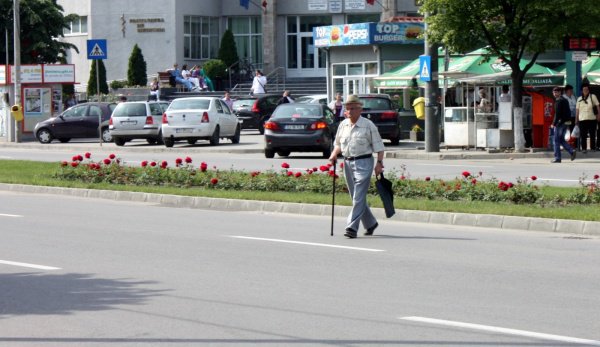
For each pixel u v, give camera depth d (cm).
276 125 7025
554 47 6906
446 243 3119
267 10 14338
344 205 3972
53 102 10469
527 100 7100
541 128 7069
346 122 3309
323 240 3192
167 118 8375
